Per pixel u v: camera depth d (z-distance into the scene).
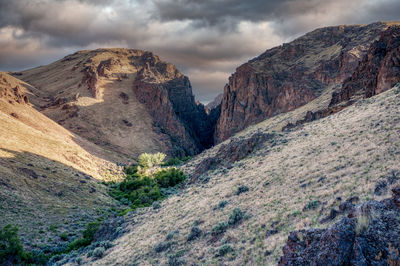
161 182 106.94
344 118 54.44
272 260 14.73
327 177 24.83
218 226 24.12
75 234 58.75
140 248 29.72
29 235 53.28
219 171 59.41
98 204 80.50
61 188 79.56
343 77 176.12
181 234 28.12
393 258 7.96
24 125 124.31
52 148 111.94
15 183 69.00
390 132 29.81
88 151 156.25
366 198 16.39
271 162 44.12
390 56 73.69
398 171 18.83
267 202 25.91
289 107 195.62
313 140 45.94
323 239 9.87
